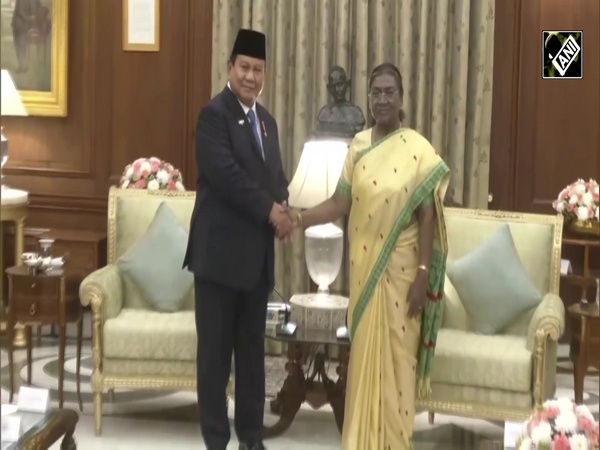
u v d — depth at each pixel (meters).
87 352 5.79
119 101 6.12
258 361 3.80
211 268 3.61
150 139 6.10
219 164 3.54
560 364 5.59
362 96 5.64
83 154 6.21
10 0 6.09
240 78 3.60
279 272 5.77
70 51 6.16
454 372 4.03
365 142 3.76
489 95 5.66
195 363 4.27
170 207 4.75
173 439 4.27
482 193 5.70
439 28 5.56
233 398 4.57
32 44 6.12
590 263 5.81
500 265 4.30
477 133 5.65
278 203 3.71
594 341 4.29
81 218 6.25
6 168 6.25
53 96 6.13
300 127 5.70
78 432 4.32
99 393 4.29
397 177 3.64
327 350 5.23
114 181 6.16
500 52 5.75
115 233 4.75
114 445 4.16
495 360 3.99
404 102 5.64
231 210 3.62
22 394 3.25
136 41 6.05
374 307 3.67
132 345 4.25
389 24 5.69
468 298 4.32
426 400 4.08
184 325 4.30
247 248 3.62
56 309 4.51
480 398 4.03
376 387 3.68
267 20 5.72
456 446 4.30
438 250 3.71
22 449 2.87
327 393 4.28
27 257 4.65
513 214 4.54
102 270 4.52
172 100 6.05
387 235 3.65
